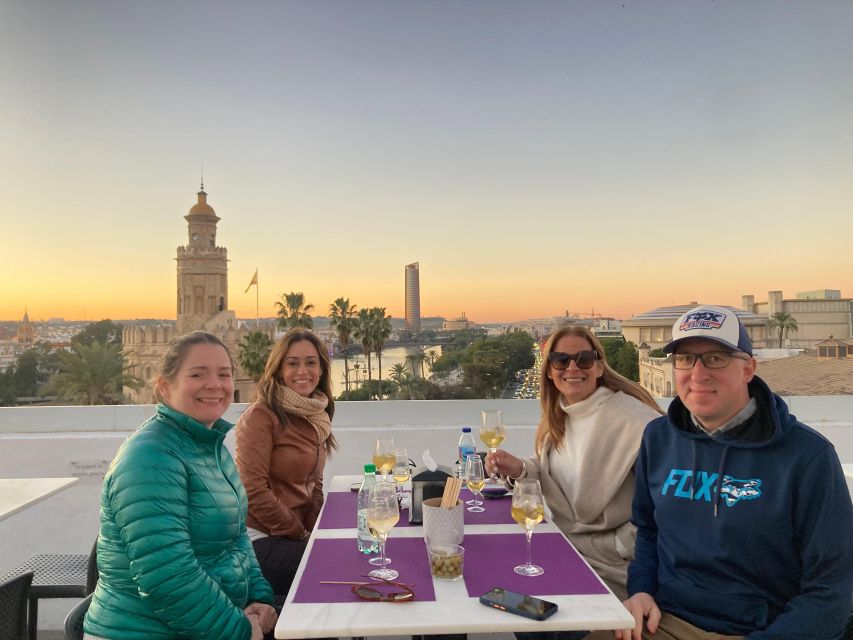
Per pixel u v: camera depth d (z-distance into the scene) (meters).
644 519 1.72
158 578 1.29
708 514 1.45
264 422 2.34
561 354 2.14
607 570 1.95
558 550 1.63
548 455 2.32
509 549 1.64
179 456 1.42
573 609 1.24
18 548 3.39
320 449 2.53
